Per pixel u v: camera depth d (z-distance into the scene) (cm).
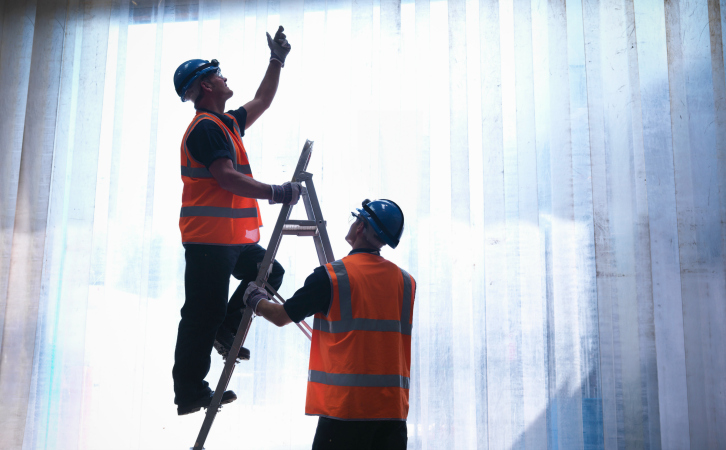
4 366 318
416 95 319
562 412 293
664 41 314
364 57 323
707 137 305
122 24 338
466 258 307
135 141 332
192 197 191
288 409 305
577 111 315
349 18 331
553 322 299
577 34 320
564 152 307
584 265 304
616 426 290
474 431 299
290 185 185
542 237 309
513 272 306
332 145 319
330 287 174
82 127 333
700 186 303
